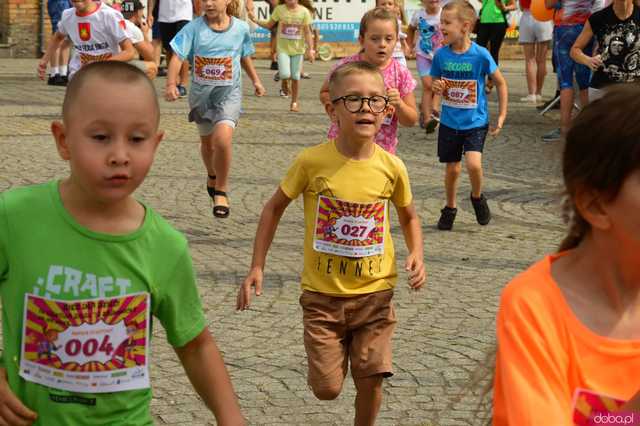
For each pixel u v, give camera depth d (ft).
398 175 18.88
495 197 42.63
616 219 8.51
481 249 34.17
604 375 8.70
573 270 8.97
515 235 36.24
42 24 100.63
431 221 38.14
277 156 50.83
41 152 49.37
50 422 11.13
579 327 8.70
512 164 50.42
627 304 8.82
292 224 36.78
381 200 18.71
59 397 11.07
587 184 8.54
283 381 22.08
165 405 20.62
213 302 27.43
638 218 8.39
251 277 18.78
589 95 46.52
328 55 111.45
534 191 44.06
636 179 8.36
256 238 19.02
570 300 8.80
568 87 53.78
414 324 25.89
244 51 39.37
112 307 11.03
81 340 11.02
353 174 18.62
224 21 38.40
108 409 11.18
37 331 11.00
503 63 111.96
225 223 36.99
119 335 11.10
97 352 11.07
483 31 73.97
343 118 18.54
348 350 18.93
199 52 37.93
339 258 18.57
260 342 24.52
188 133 56.75
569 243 9.12
